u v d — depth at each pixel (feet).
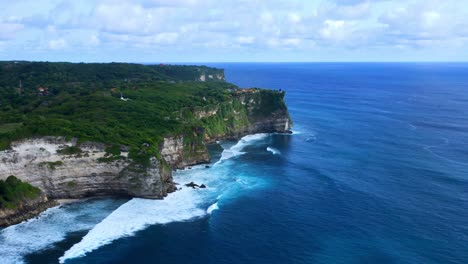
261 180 323.98
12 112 361.71
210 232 228.63
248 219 246.68
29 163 258.78
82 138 273.54
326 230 232.12
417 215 252.01
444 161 375.04
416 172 341.00
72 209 256.11
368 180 321.11
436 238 222.07
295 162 378.73
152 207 263.08
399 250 209.36
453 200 276.82
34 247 206.80
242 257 202.59
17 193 242.78
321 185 310.45
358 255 204.85
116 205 264.93
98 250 206.18
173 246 212.23
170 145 346.95
